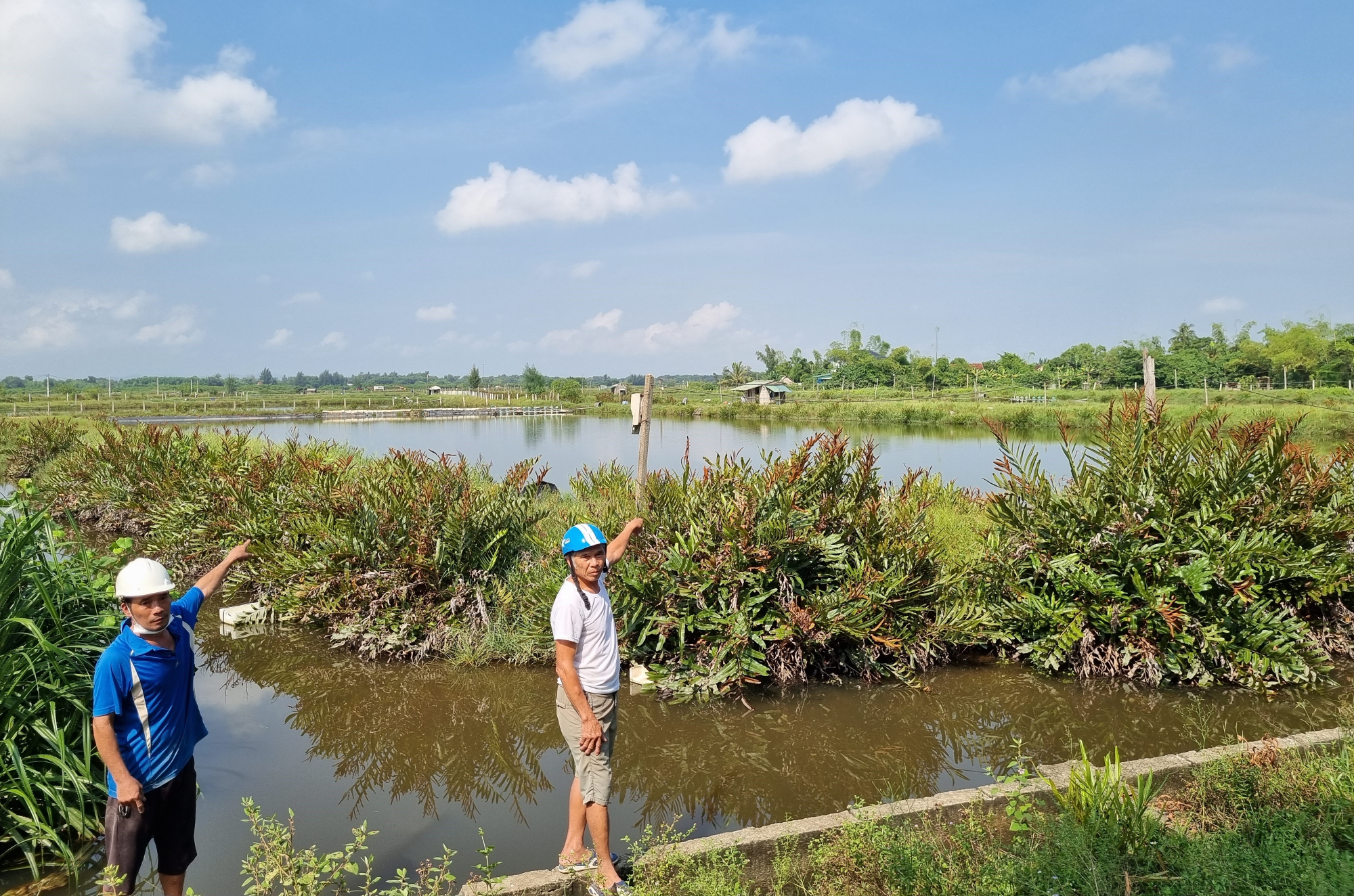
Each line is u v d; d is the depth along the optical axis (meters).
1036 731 6.33
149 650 3.48
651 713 6.70
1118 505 7.59
